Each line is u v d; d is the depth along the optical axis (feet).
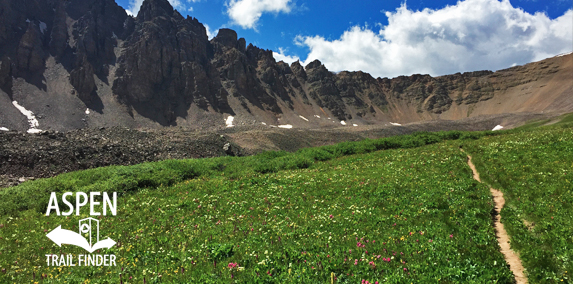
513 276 33.73
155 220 58.85
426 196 62.75
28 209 73.51
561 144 82.74
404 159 106.42
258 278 34.01
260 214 60.23
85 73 518.78
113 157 156.15
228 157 165.48
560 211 44.75
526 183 61.67
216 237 48.49
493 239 42.57
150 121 544.62
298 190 76.54
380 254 39.29
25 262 42.32
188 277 35.86
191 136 257.96
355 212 56.59
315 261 37.32
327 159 155.22
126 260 41.52
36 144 142.41
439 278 32.50
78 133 198.70
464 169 83.97
